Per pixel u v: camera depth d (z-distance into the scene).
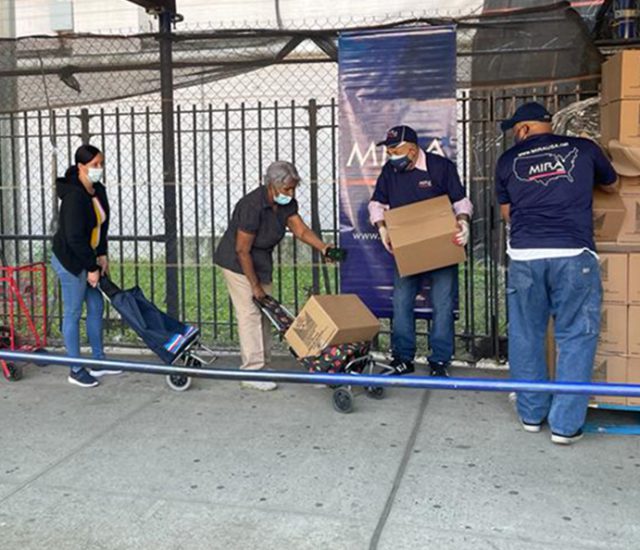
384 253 5.57
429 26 5.38
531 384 2.57
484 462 3.87
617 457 3.91
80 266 5.17
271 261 5.24
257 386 5.19
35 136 6.55
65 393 5.24
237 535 3.13
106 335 6.86
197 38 5.89
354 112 5.55
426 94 5.42
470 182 5.74
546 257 4.05
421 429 4.38
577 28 5.20
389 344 6.21
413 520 3.23
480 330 6.43
